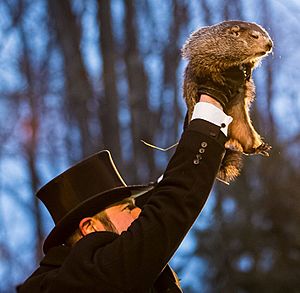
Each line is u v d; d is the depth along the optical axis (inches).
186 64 272.1
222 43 266.5
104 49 1101.7
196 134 260.2
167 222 255.4
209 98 264.8
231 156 277.0
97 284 255.0
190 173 257.9
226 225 778.2
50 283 259.9
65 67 1136.8
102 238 261.1
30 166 1259.8
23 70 1226.6
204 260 780.6
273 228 772.6
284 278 757.9
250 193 784.3
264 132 929.5
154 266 255.4
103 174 271.1
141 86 1096.2
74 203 270.1
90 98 1095.6
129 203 271.1
